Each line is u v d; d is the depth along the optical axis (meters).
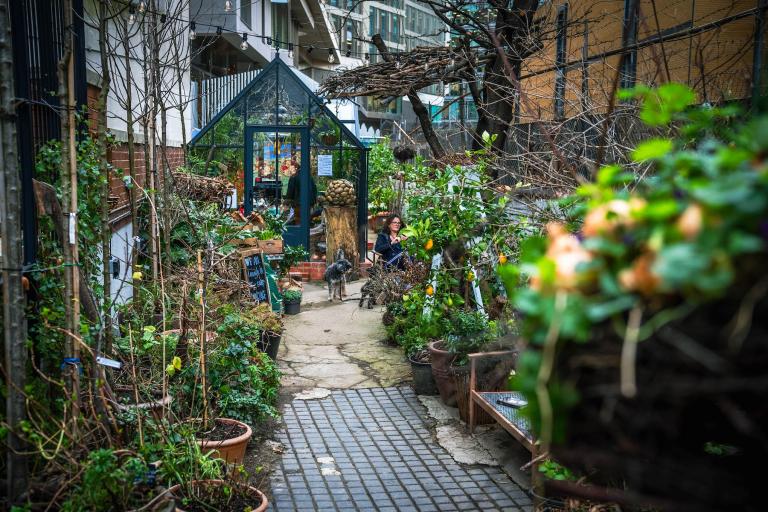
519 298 1.53
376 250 11.95
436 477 5.77
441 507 5.25
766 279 1.32
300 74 18.67
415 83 8.81
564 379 1.55
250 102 15.27
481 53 8.97
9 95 3.67
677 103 2.01
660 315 1.41
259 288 10.16
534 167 5.84
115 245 8.51
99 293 5.45
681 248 1.34
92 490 3.68
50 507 3.86
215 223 9.95
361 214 16.14
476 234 7.12
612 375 1.52
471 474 5.84
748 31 5.80
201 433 5.36
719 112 2.05
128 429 4.68
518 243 6.70
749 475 1.56
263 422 6.77
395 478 5.72
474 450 6.31
